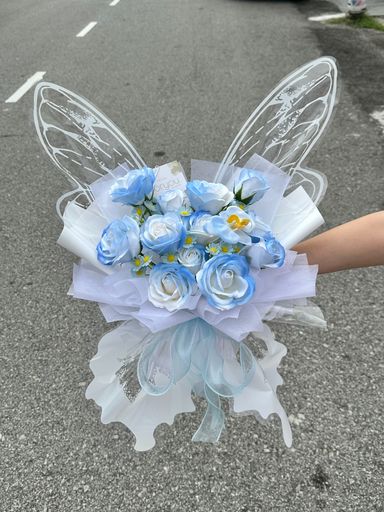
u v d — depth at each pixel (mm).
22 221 3326
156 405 1241
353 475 1868
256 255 1006
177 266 1004
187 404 1262
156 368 1177
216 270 969
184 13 8375
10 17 8891
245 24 7438
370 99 4699
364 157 3795
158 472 1900
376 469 1883
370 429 2010
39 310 2637
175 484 1865
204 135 4230
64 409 2139
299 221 1156
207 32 7164
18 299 2715
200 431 1306
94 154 1237
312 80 1185
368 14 7410
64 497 1851
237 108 4684
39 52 6695
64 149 1212
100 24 8016
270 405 1217
